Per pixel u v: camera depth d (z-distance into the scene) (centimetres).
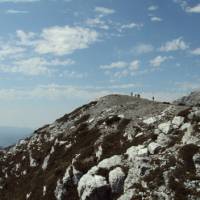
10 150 9338
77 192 4662
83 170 4825
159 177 3591
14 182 7238
